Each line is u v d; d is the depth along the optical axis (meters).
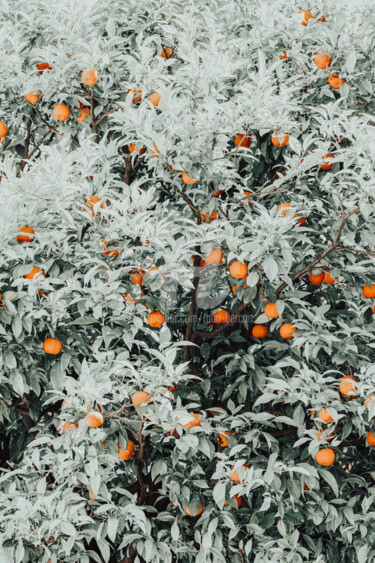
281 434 3.49
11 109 4.00
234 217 3.31
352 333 3.67
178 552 3.43
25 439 4.10
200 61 3.66
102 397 2.79
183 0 4.28
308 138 3.14
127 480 3.87
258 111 2.97
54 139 4.26
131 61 3.49
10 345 2.93
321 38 3.74
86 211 2.97
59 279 2.84
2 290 2.90
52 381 3.06
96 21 4.01
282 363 3.13
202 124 2.88
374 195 2.82
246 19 4.28
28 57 3.76
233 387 3.44
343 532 3.42
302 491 3.12
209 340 3.84
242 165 4.00
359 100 3.90
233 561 3.37
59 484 3.27
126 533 3.51
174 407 3.29
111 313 3.14
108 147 3.23
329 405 2.99
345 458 3.90
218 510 3.35
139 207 3.00
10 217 2.81
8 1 4.13
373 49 3.78
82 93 3.71
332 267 3.35
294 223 2.86
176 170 3.09
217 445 3.62
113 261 2.94
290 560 3.27
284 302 3.15
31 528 2.90
